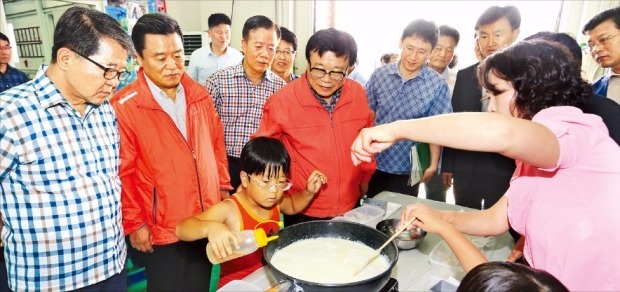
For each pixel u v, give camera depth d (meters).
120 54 1.07
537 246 0.83
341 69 1.41
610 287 0.75
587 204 0.73
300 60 4.17
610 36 1.72
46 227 1.09
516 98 0.78
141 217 1.49
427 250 1.31
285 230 1.06
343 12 4.06
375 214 1.56
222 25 3.32
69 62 1.01
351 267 0.96
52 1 2.75
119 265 1.30
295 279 0.75
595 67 2.65
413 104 2.27
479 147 0.65
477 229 1.09
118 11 3.09
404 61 2.18
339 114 1.59
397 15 3.81
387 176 2.37
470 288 0.59
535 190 0.83
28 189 1.05
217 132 1.82
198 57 3.52
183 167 1.54
